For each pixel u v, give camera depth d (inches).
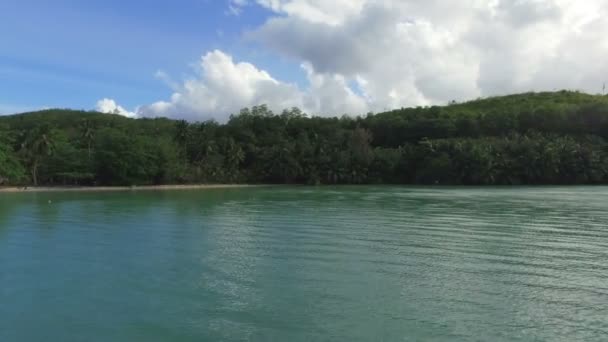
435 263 1080.2
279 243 1339.8
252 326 703.1
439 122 7052.2
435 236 1444.4
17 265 1091.3
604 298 828.0
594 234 1480.1
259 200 3058.6
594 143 5743.1
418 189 4653.1
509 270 1013.8
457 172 5649.6
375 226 1669.5
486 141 5999.0
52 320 733.3
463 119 6988.2
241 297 839.1
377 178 6240.2
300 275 979.3
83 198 3326.8
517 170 5482.3
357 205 2596.0
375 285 904.9
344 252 1210.0
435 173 5772.6
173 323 716.0
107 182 5275.6
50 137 5088.6
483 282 925.8
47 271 1033.5
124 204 2746.1
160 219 1941.4
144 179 5369.1
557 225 1681.8
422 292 860.0
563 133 6309.1
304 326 699.4
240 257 1157.7
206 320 727.7
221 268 1047.0
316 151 6481.3
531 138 5959.6
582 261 1099.9
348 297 836.0
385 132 7564.0
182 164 5841.5
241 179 6318.9
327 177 6245.1
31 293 872.3
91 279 966.4
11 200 3110.2
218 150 6560.0
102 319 736.3
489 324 708.7
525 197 3186.5
